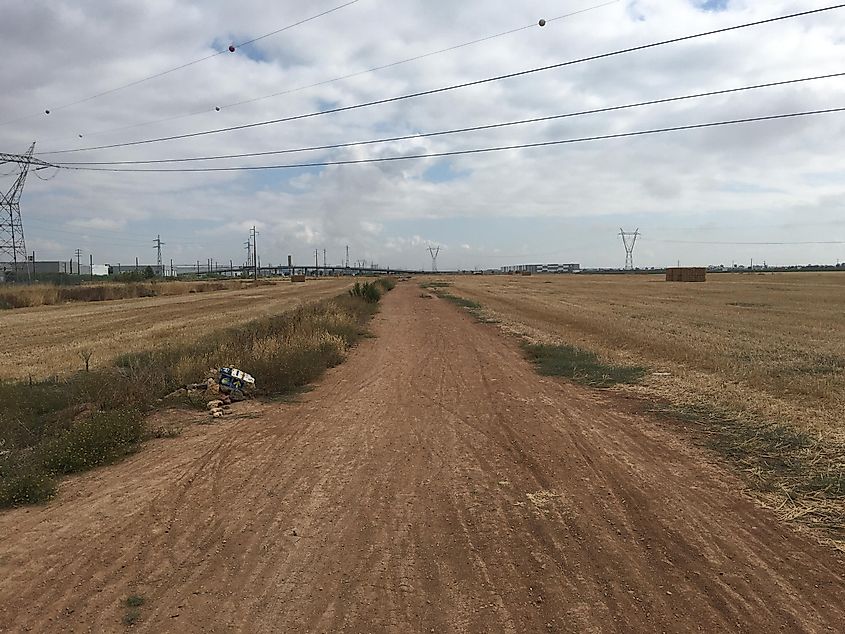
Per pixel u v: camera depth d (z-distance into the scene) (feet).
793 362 51.57
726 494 22.35
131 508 22.00
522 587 15.79
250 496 23.07
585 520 20.26
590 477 24.64
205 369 46.29
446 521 20.36
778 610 14.48
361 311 111.55
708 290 214.07
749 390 40.34
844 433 29.14
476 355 62.90
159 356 52.75
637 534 19.06
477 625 14.01
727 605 14.74
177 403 39.68
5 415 34.17
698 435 30.48
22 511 21.88
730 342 66.03
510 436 31.27
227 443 30.78
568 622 14.08
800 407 34.86
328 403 40.34
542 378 48.91
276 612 14.67
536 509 21.33
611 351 61.93
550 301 156.04
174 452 29.32
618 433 31.50
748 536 18.75
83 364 55.47
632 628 13.79
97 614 14.69
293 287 274.98
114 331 86.69
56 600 15.43
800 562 16.99
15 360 59.62
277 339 57.72
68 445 27.43
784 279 332.60
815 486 22.53
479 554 17.81
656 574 16.40
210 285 250.37
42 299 153.48
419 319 108.47
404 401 40.52
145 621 14.34
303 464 27.09
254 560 17.58
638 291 210.59
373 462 27.22
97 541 19.13
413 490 23.49
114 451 28.48
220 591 15.74
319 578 16.40
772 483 23.11
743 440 28.76
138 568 17.17
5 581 16.53
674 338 69.92
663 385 43.47
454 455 28.07
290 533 19.51
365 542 18.76
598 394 42.14
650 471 25.23
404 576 16.48
